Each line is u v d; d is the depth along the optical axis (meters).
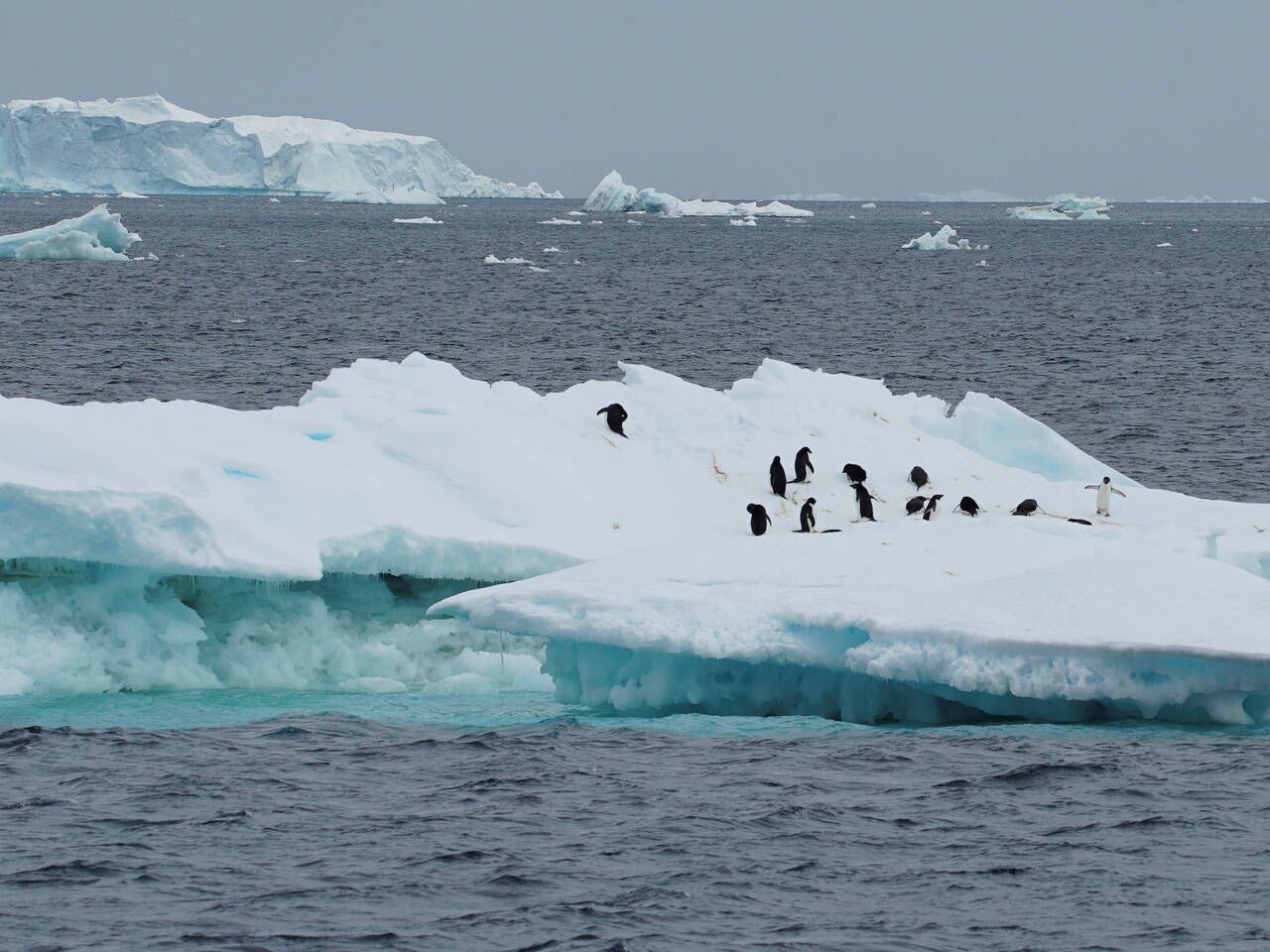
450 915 36.88
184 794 46.50
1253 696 54.78
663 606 59.47
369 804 45.62
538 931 35.94
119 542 62.19
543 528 71.44
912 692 57.28
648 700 59.34
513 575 68.25
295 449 73.44
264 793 46.69
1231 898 37.91
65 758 50.78
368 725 56.12
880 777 48.34
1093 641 53.28
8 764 50.00
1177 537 69.75
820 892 38.53
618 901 37.75
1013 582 59.88
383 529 67.19
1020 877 39.47
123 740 53.22
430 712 59.00
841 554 65.25
